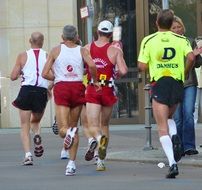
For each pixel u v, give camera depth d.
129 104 54.75
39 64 33.09
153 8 54.66
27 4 54.06
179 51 27.00
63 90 28.66
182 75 27.16
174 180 26.95
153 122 52.66
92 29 52.09
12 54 54.06
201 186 25.47
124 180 27.23
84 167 31.38
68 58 28.66
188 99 32.66
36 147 34.19
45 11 53.91
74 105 29.02
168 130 27.33
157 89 26.89
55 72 28.92
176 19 30.83
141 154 34.12
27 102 33.00
